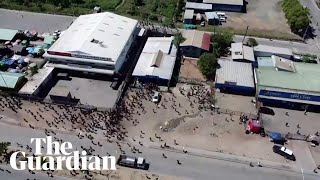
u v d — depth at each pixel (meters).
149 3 160.75
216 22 145.25
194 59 123.50
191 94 107.56
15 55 119.94
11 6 150.62
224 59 120.88
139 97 105.38
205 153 89.19
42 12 148.50
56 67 112.00
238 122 98.50
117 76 111.88
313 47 133.25
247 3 164.12
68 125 94.88
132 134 93.12
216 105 104.06
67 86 109.12
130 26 127.69
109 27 122.69
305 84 105.19
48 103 101.88
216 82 107.75
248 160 87.88
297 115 102.25
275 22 148.88
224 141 92.69
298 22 136.25
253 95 108.50
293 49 131.38
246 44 129.88
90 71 110.44
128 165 84.31
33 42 128.12
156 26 141.62
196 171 84.69
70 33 120.88
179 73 116.25
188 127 96.31
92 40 113.75
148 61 116.31
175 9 154.62
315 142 92.69
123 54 117.12
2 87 104.00
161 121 97.75
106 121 96.31
